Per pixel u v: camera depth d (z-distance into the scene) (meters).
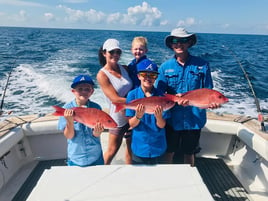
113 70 2.52
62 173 1.80
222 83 10.16
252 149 2.81
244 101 7.72
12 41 30.91
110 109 2.60
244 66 15.38
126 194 1.56
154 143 2.21
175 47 2.37
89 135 2.07
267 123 3.05
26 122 3.04
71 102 2.15
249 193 2.65
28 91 8.14
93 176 1.76
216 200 2.55
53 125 3.03
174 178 1.72
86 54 17.78
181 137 2.63
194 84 2.43
